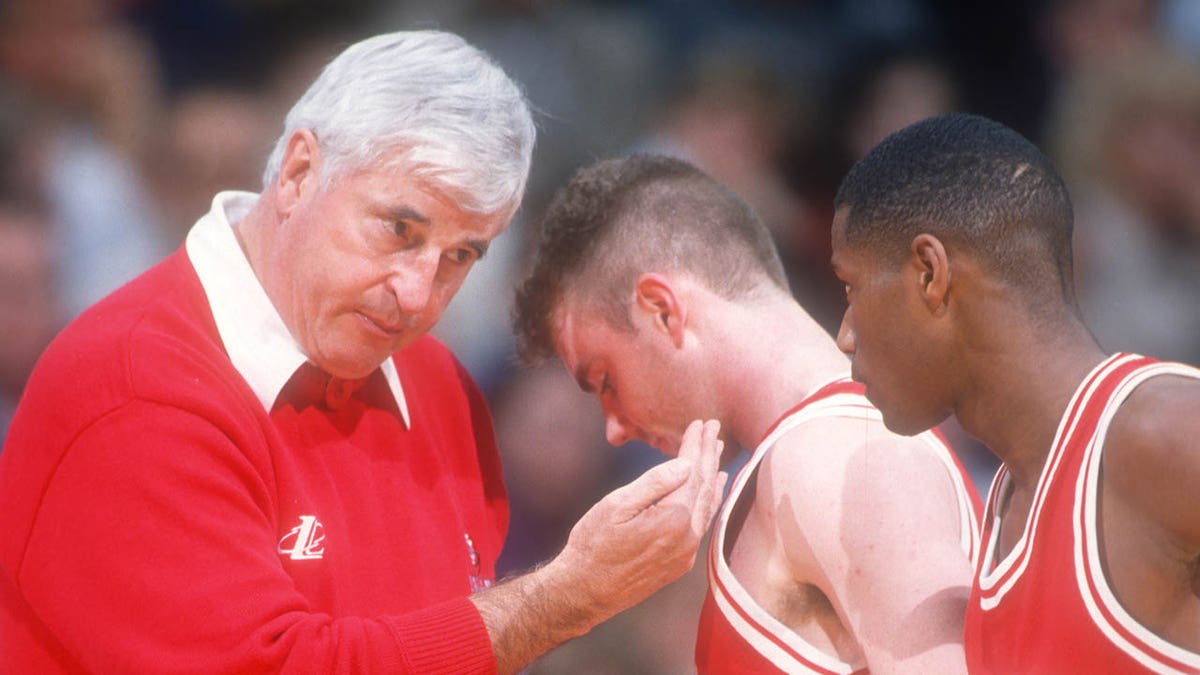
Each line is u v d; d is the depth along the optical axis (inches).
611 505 285.7
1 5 625.0
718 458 296.4
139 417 283.6
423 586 323.0
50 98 628.1
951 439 560.4
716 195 324.8
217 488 282.7
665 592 473.4
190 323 302.4
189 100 671.1
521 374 567.8
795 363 309.1
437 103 290.2
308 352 311.7
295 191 303.9
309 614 281.3
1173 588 227.6
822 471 282.2
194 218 620.7
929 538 275.0
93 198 599.5
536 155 650.8
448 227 295.3
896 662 268.7
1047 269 248.1
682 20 703.7
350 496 319.3
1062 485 235.6
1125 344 597.9
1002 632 244.4
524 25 681.0
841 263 263.0
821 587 283.6
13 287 516.1
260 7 725.3
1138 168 608.4
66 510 281.9
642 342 319.0
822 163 682.8
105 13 708.0
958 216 246.5
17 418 300.5
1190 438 218.7
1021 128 717.3
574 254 326.0
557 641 291.3
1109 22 700.0
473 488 354.0
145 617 275.3
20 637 300.8
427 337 362.6
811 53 698.2
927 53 718.5
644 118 674.8
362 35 714.2
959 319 249.6
